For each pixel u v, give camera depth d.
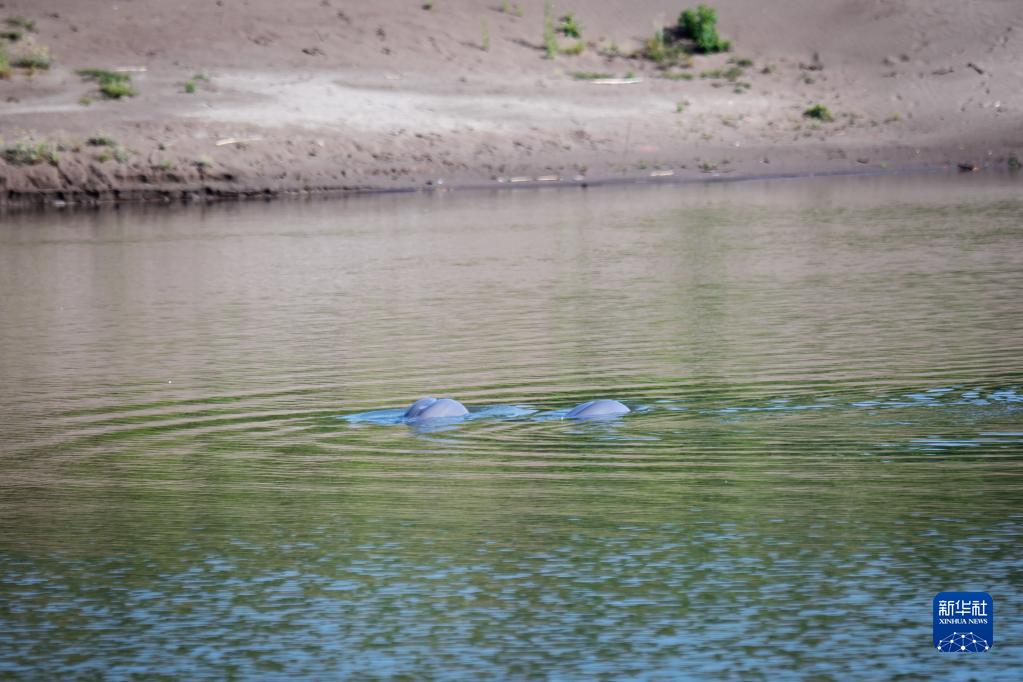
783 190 143.62
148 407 51.69
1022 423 45.03
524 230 113.44
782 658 27.70
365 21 198.88
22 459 44.47
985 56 196.50
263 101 171.50
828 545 33.69
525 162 162.25
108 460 44.06
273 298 80.69
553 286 82.00
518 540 34.72
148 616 30.69
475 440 45.00
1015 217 111.50
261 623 30.09
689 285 80.81
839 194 137.00
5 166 150.75
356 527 36.12
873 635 28.62
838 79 194.00
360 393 52.97
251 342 65.62
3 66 173.50
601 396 51.06
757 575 31.89
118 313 76.62
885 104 185.38
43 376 58.44
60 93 170.50
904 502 36.78
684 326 66.56
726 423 46.22
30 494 40.22
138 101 169.00
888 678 26.86
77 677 27.81
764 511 36.41
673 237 105.88
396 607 30.72
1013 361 55.09
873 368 54.56
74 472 42.62
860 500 37.09
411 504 37.97
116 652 28.92
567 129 172.50
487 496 38.53
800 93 189.25
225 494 39.62
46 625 30.39
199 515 37.66
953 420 45.62
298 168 156.38
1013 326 63.31
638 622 29.53
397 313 73.38
